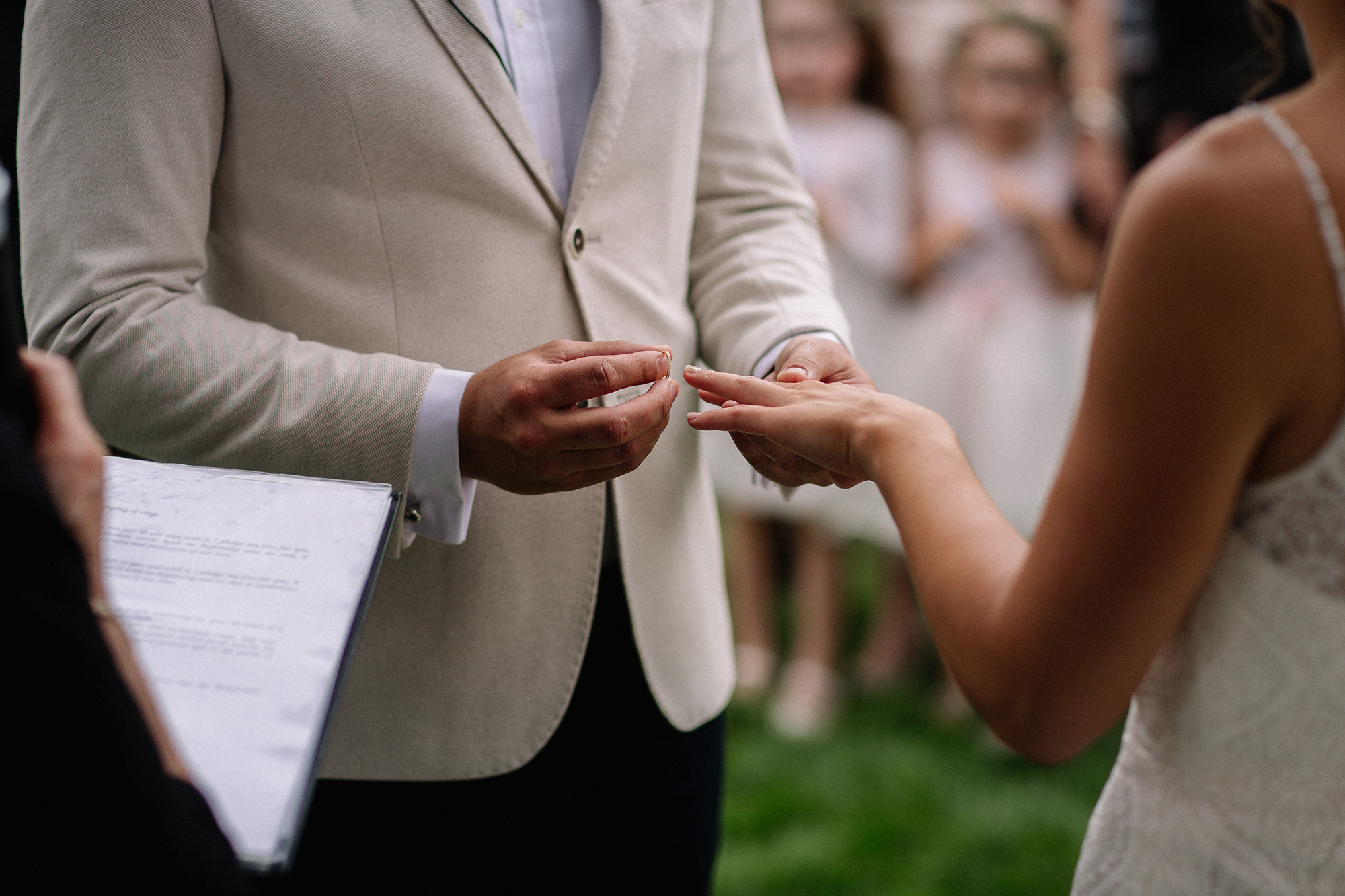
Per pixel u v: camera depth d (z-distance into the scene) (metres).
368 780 1.58
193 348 1.46
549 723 1.59
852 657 3.37
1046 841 2.53
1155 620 1.15
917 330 3.11
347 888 1.61
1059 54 3.04
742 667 3.22
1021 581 1.19
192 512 1.30
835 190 3.12
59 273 1.46
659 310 1.64
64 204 1.46
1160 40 3.38
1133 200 1.12
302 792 1.13
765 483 1.74
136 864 1.01
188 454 1.49
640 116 1.61
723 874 2.41
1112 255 1.14
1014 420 3.06
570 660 1.60
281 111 1.48
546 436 1.42
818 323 1.67
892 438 1.32
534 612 1.59
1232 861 1.22
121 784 1.00
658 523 1.65
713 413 1.42
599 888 1.70
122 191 1.45
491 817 1.62
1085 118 3.08
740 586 3.25
